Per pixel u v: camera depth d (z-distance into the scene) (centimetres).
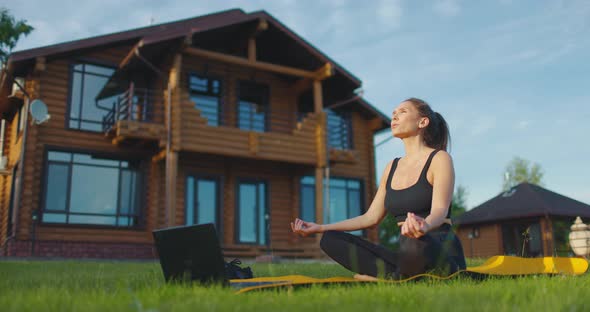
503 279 286
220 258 271
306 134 1481
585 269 350
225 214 1484
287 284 243
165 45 1334
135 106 1386
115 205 1320
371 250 290
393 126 319
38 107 1179
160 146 1273
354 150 1599
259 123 1591
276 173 1588
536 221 1744
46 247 1222
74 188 1284
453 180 289
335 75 1562
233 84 1555
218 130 1345
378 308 167
